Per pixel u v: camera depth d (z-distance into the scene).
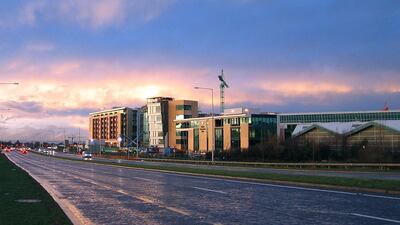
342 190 23.52
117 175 41.12
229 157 87.69
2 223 12.90
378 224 12.86
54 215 14.52
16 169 49.41
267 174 35.91
